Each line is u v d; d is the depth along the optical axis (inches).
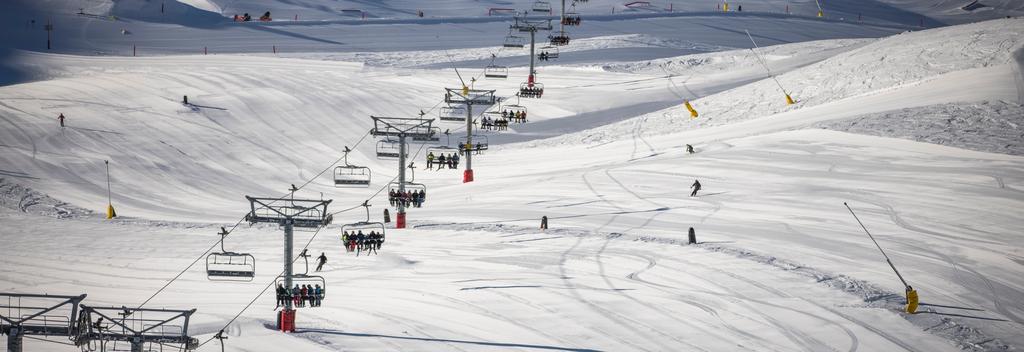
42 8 5915.4
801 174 2202.3
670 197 2133.4
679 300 1350.9
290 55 5093.5
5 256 1802.4
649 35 6087.6
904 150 2309.3
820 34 6599.4
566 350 1164.5
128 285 1592.0
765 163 2351.1
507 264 1625.2
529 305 1359.5
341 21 6486.2
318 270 1659.7
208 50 5191.9
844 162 2268.7
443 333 1253.7
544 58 3380.9
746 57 4731.8
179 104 3405.5
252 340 1261.1
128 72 4124.0
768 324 1228.5
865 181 2080.5
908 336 1166.3
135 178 2667.3
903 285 1389.0
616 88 4242.1
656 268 1540.4
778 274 1465.3
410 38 6038.4
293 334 1283.2
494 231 1913.1
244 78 3934.5
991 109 2571.4
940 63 3189.0
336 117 3550.7
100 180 2605.8
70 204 2367.1
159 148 2928.2
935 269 1467.8
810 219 1836.9
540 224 1951.3
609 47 5477.4
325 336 1268.5
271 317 1381.6
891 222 1769.2
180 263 1759.4
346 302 1434.5
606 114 3762.3
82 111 3157.0
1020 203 1839.3
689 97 3959.2
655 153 2726.4
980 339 1151.0
